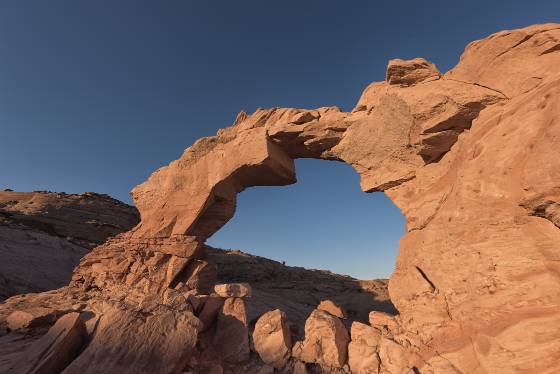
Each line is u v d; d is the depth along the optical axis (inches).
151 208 698.2
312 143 543.5
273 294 1048.8
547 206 241.1
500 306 255.6
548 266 241.9
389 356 322.0
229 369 355.9
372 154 451.5
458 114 343.9
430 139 369.7
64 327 305.6
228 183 641.6
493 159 298.4
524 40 309.9
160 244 633.6
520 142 276.5
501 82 324.5
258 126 599.2
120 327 316.2
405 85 412.5
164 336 315.6
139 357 289.6
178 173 679.1
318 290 1243.8
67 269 1153.4
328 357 351.3
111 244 708.7
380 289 1220.5
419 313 322.7
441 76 391.2
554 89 258.2
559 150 232.4
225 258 1493.6
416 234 378.0
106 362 279.3
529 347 227.3
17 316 423.5
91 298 586.2
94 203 1704.0
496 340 245.8
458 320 284.4
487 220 289.1
